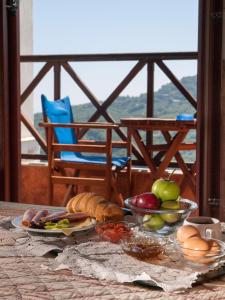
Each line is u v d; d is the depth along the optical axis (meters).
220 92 3.16
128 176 4.28
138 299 0.94
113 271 1.04
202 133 3.24
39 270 1.09
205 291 0.98
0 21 3.46
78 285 1.00
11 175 3.64
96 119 4.92
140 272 1.04
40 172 4.68
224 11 3.10
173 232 1.32
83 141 4.32
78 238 1.31
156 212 1.29
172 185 1.33
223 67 3.14
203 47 3.18
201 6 3.15
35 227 1.34
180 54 4.65
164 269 1.06
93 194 1.48
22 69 5.46
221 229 1.34
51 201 4.09
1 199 3.62
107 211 1.39
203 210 3.26
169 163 4.43
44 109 4.03
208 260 1.08
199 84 3.21
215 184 3.23
